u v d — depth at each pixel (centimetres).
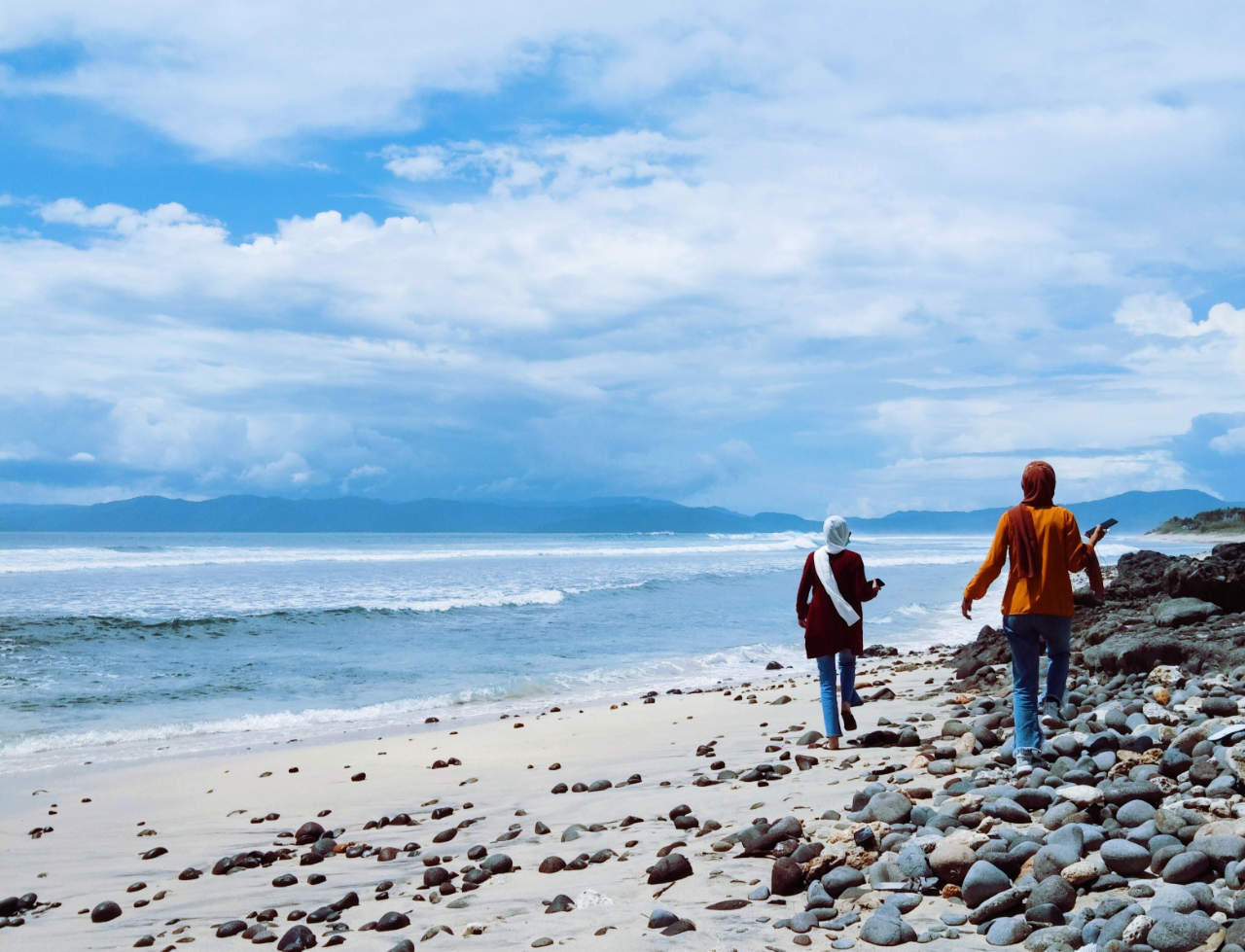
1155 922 280
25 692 1402
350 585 3356
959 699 927
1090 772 475
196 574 3866
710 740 877
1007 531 554
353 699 1381
